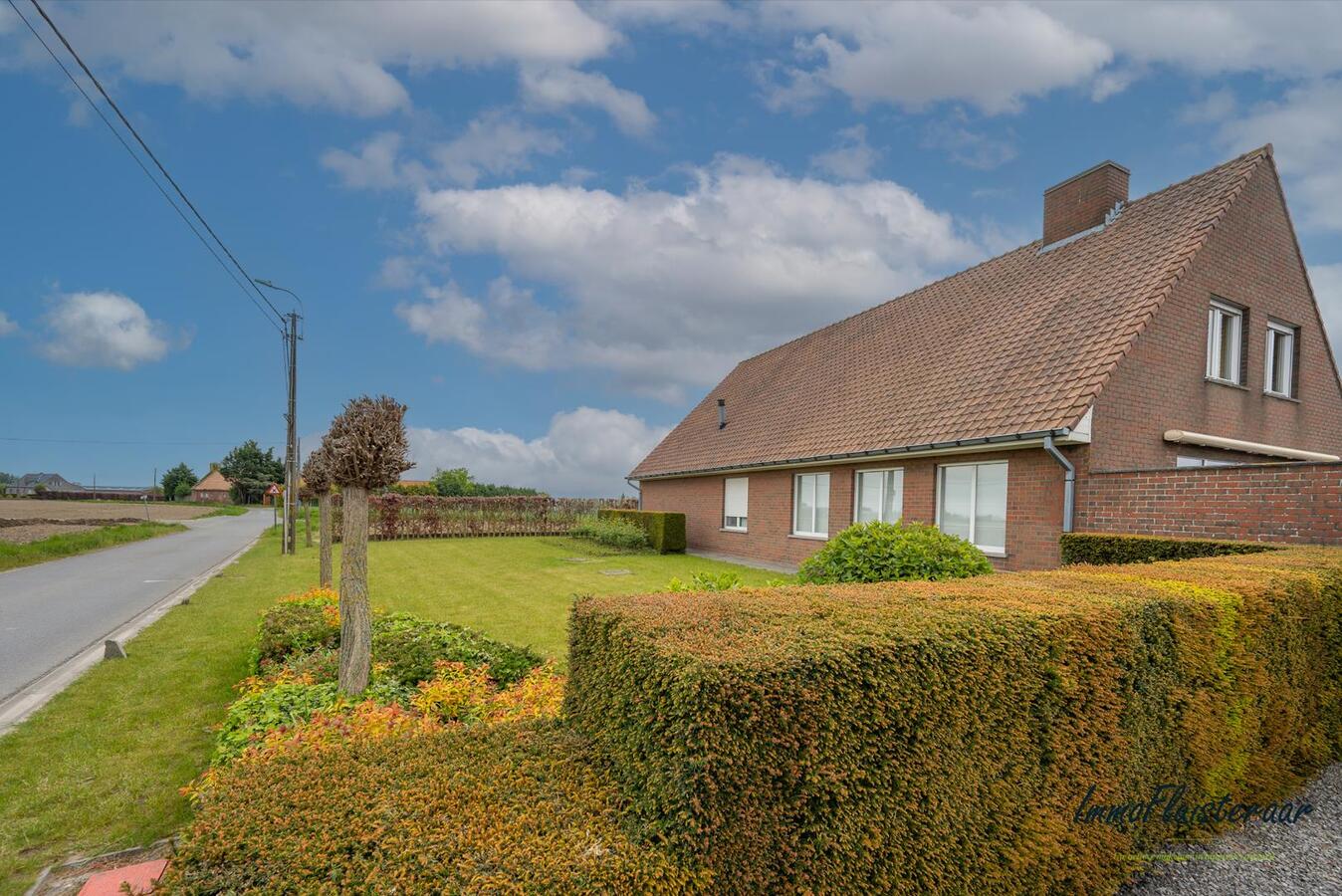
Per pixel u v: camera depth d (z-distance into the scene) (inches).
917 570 234.7
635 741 83.9
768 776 74.3
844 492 521.7
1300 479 270.5
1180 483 310.3
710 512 732.7
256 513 2390.5
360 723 131.0
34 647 294.0
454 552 722.2
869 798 81.8
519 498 1031.0
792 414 648.4
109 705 204.8
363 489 182.5
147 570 586.6
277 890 63.8
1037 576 153.9
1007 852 96.2
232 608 374.6
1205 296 409.7
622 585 458.3
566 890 63.9
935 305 601.0
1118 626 115.8
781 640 85.6
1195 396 401.4
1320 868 126.1
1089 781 110.0
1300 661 162.6
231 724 149.6
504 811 76.9
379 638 226.7
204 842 69.8
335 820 74.0
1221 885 120.3
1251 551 250.2
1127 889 118.9
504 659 206.1
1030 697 100.1
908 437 443.8
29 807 139.8
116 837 128.8
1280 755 157.2
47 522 1193.4
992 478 406.9
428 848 68.9
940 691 89.4
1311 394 486.6
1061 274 476.4
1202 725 132.3
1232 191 418.3
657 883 66.9
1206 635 133.8
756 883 72.7
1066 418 343.3
